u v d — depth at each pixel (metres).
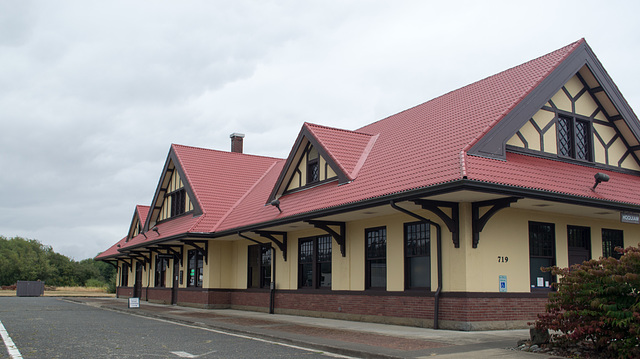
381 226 15.71
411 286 14.64
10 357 9.05
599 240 16.03
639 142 17.06
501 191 11.59
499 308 13.19
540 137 14.99
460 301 12.90
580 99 16.36
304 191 19.12
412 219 14.67
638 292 8.55
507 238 13.76
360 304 16.11
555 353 9.11
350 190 15.40
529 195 12.07
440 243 13.56
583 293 8.99
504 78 17.30
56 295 46.81
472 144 12.91
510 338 11.24
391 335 11.93
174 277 27.75
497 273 13.37
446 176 11.90
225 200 25.70
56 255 82.81
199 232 22.75
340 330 13.21
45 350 9.94
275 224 17.73
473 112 15.63
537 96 14.55
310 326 14.41
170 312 20.58
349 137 19.42
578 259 15.43
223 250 24.12
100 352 9.70
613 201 13.59
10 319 17.33
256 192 25.56
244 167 29.50
